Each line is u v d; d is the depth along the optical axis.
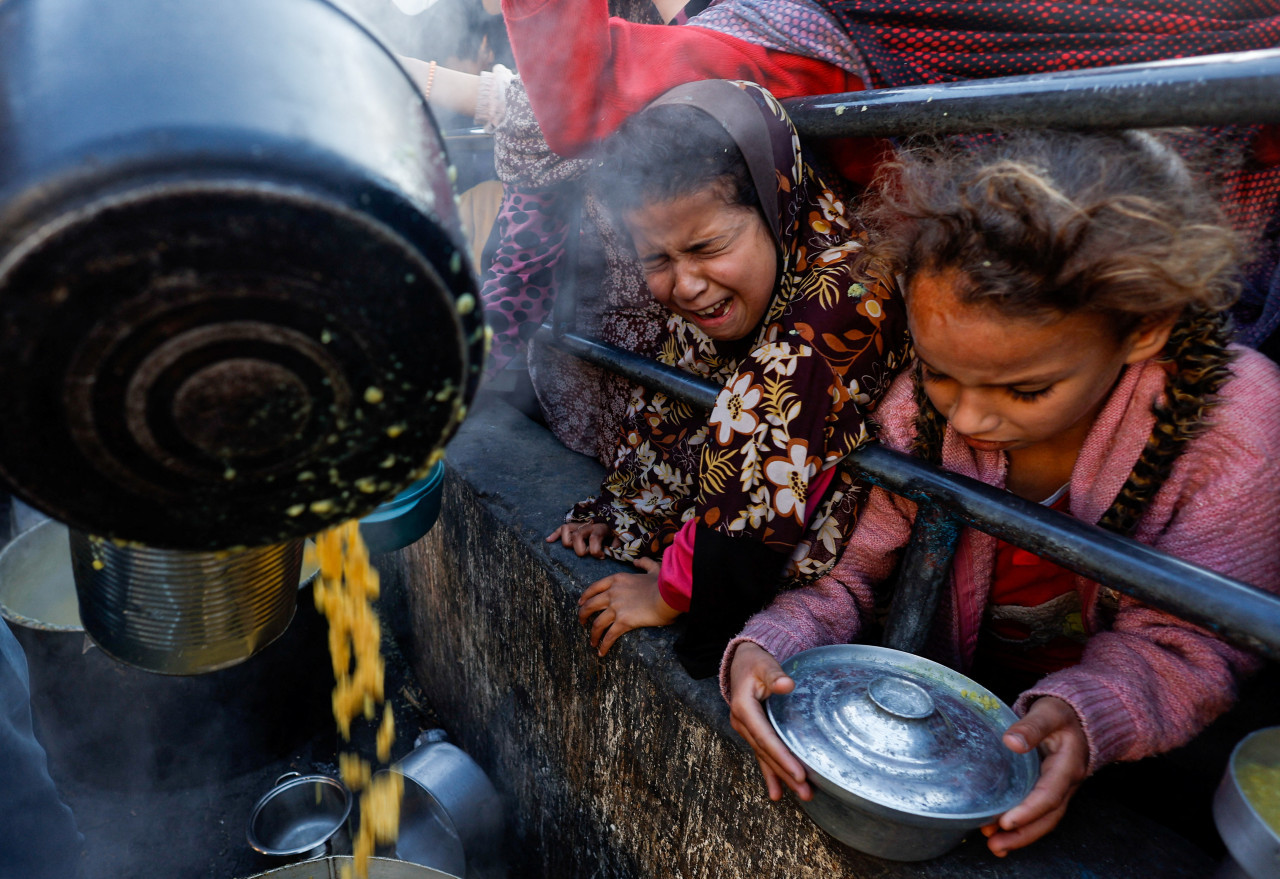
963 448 1.10
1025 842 0.87
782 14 1.27
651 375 1.50
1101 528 0.89
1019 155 0.84
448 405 0.51
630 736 1.48
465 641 2.21
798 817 1.10
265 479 0.49
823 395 1.08
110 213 0.38
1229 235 0.79
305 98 0.46
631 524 1.64
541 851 2.01
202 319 0.42
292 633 2.22
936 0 1.19
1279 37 1.13
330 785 2.14
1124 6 1.16
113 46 0.45
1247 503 0.93
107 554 0.72
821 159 1.36
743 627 1.18
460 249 0.50
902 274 0.89
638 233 1.15
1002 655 1.41
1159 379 0.95
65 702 2.03
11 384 0.41
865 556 1.25
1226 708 0.98
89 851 2.05
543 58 1.23
